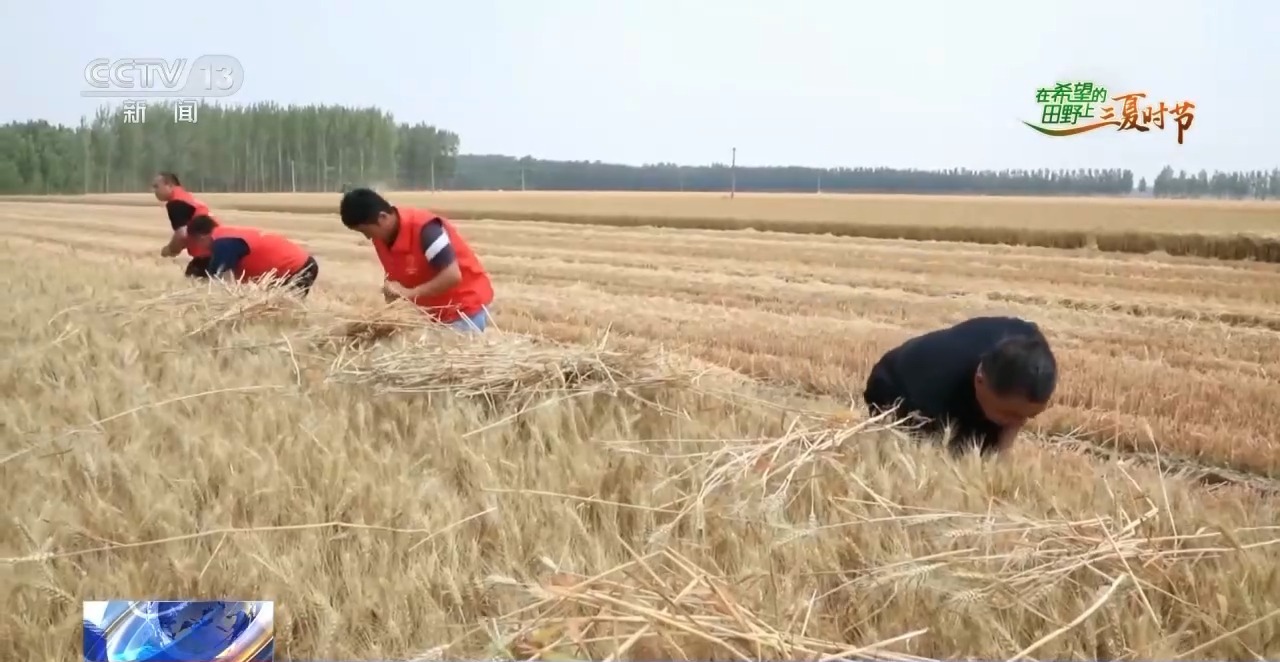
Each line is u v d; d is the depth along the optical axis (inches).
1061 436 191.2
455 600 86.4
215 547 96.4
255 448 119.8
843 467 115.6
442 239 186.9
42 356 163.9
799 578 91.9
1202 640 86.4
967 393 127.3
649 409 143.4
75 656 80.8
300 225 837.8
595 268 500.7
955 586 86.4
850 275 474.3
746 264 528.7
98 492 111.0
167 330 186.5
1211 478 173.3
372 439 125.6
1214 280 457.4
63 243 610.5
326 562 95.7
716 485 108.7
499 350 155.6
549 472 114.3
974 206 1152.8
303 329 183.8
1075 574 93.7
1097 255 605.6
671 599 78.7
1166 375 237.5
